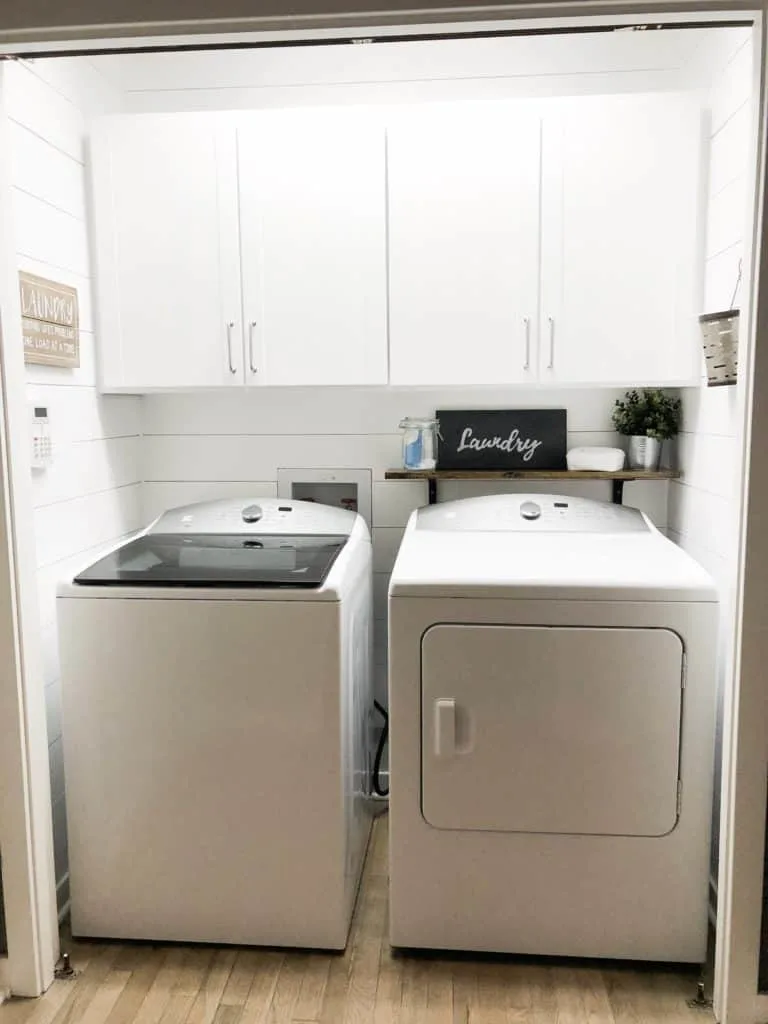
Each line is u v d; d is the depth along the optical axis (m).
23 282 2.01
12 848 1.83
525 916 1.93
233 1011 1.80
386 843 2.48
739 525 1.64
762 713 1.65
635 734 1.85
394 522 2.81
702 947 1.90
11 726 1.80
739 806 1.67
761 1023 1.73
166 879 2.00
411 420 2.64
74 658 1.95
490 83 2.61
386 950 2.01
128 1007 1.82
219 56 2.66
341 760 1.93
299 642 1.90
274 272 2.41
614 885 1.90
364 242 2.38
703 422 2.32
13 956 1.85
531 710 1.86
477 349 2.39
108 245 2.42
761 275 1.55
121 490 2.67
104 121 2.38
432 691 1.87
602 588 1.82
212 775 1.95
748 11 1.51
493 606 1.84
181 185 2.39
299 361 2.43
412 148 2.34
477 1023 1.76
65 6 1.56
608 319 2.34
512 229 2.34
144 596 1.92
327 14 1.53
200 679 1.93
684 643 1.82
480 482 2.77
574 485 2.75
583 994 1.85
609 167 2.30
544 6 1.50
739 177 2.01
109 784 1.98
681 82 2.54
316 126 2.35
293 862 1.96
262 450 2.81
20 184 2.02
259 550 2.19
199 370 2.45
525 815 1.89
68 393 2.28
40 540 2.12
